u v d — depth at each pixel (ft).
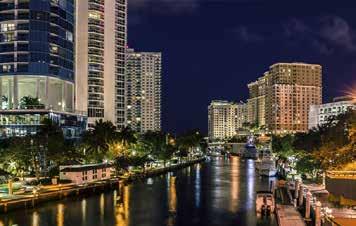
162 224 336.70
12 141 514.68
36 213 363.35
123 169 647.56
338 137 452.35
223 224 337.72
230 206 415.23
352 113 473.67
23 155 487.61
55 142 508.94
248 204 426.10
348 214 295.69
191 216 366.84
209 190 529.04
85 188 463.83
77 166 529.04
